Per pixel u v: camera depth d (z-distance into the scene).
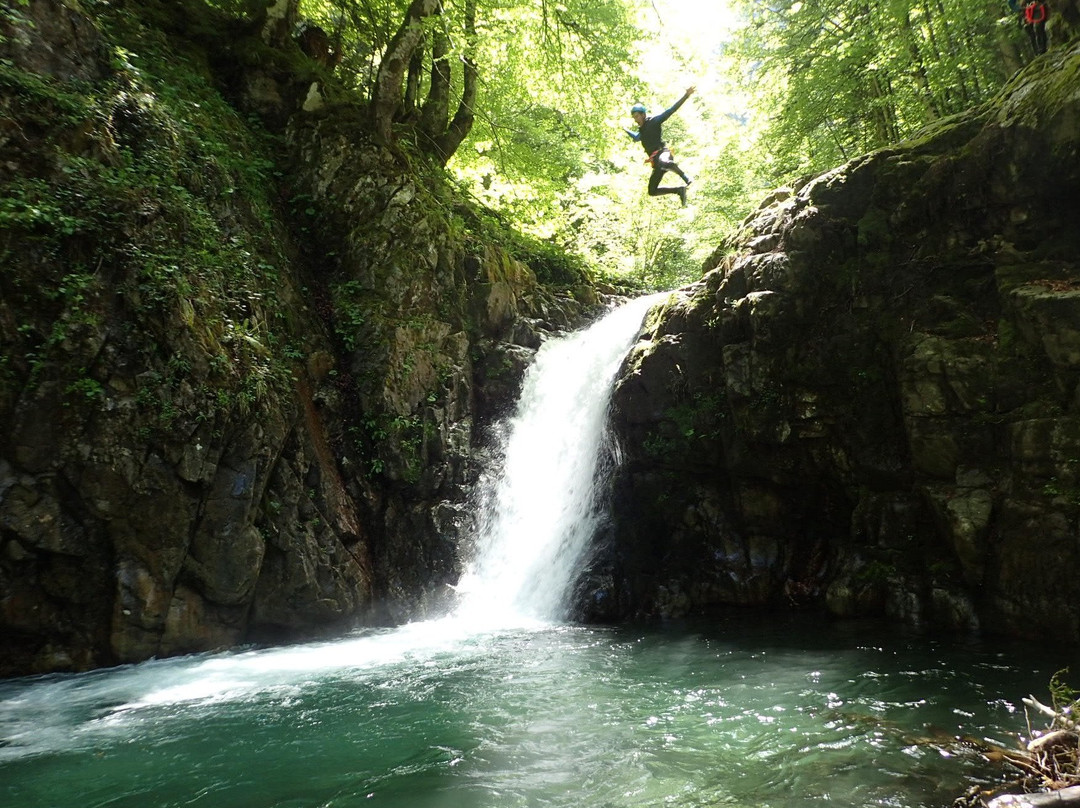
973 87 14.11
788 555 9.17
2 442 7.33
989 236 8.07
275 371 9.38
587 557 10.30
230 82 13.07
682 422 9.78
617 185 22.86
